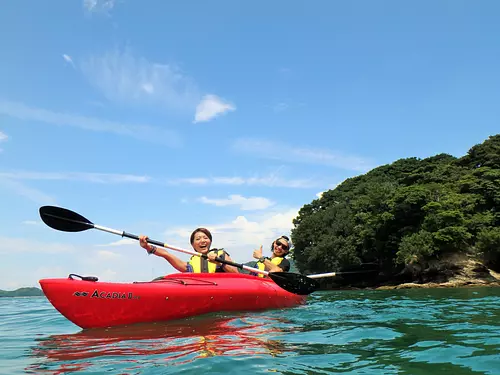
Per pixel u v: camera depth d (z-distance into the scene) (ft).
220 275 17.79
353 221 112.57
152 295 13.99
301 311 17.62
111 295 13.24
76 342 11.02
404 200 97.66
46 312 26.07
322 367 8.01
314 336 11.30
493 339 10.53
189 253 18.08
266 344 10.21
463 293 40.78
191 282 16.05
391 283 101.55
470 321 14.15
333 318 15.16
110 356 9.16
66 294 12.59
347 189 151.64
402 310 18.71
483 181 97.66
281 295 19.12
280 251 24.09
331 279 115.14
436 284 84.89
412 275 94.68
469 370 7.63
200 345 10.12
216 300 15.69
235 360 8.54
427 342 10.32
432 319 14.89
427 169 138.10
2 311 27.58
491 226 90.48
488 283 81.35
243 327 12.84
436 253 88.94
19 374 7.93
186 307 14.71
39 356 9.63
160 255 18.31
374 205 107.04
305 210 150.61
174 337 11.25
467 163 121.08
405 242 92.32
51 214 16.71
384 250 102.94
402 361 8.41
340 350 9.50
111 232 17.35
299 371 7.73
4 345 11.44
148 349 9.79
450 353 9.00
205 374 7.52
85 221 17.15
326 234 123.65
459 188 102.83
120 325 13.39
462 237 85.92
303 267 129.29
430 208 92.84
